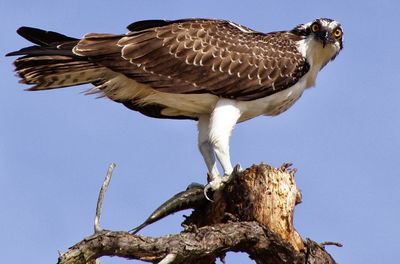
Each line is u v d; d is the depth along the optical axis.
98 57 12.80
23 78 12.91
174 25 13.44
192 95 13.22
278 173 11.14
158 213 11.71
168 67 13.09
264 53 13.62
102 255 9.23
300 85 14.07
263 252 10.70
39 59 12.66
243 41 13.60
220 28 13.64
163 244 9.62
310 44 14.16
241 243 10.57
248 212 11.09
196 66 13.19
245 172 11.27
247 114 13.70
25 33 13.50
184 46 13.22
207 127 13.50
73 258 8.98
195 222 11.98
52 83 13.04
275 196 11.02
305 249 10.91
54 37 13.53
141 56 12.99
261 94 13.47
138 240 9.38
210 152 13.31
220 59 13.30
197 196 11.91
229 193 11.42
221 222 11.52
